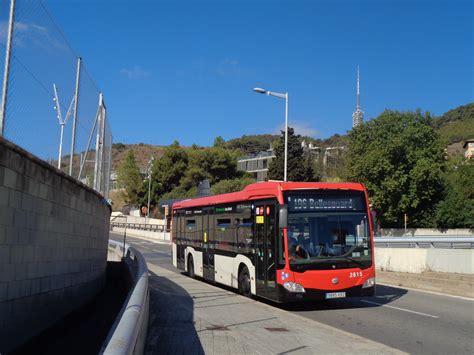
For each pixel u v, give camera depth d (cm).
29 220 843
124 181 9281
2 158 721
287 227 1202
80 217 1246
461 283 1587
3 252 734
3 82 777
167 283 1667
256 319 1029
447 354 800
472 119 14838
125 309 514
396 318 1144
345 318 1147
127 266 1738
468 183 5106
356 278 1209
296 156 6850
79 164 1322
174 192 8531
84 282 1315
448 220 4744
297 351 750
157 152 17425
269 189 1291
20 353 805
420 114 4956
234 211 1538
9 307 760
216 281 1675
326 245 1212
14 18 814
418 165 4662
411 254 2062
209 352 719
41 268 913
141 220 7650
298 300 1174
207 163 9062
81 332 1034
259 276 1320
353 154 5166
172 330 860
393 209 4838
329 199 1245
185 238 2077
